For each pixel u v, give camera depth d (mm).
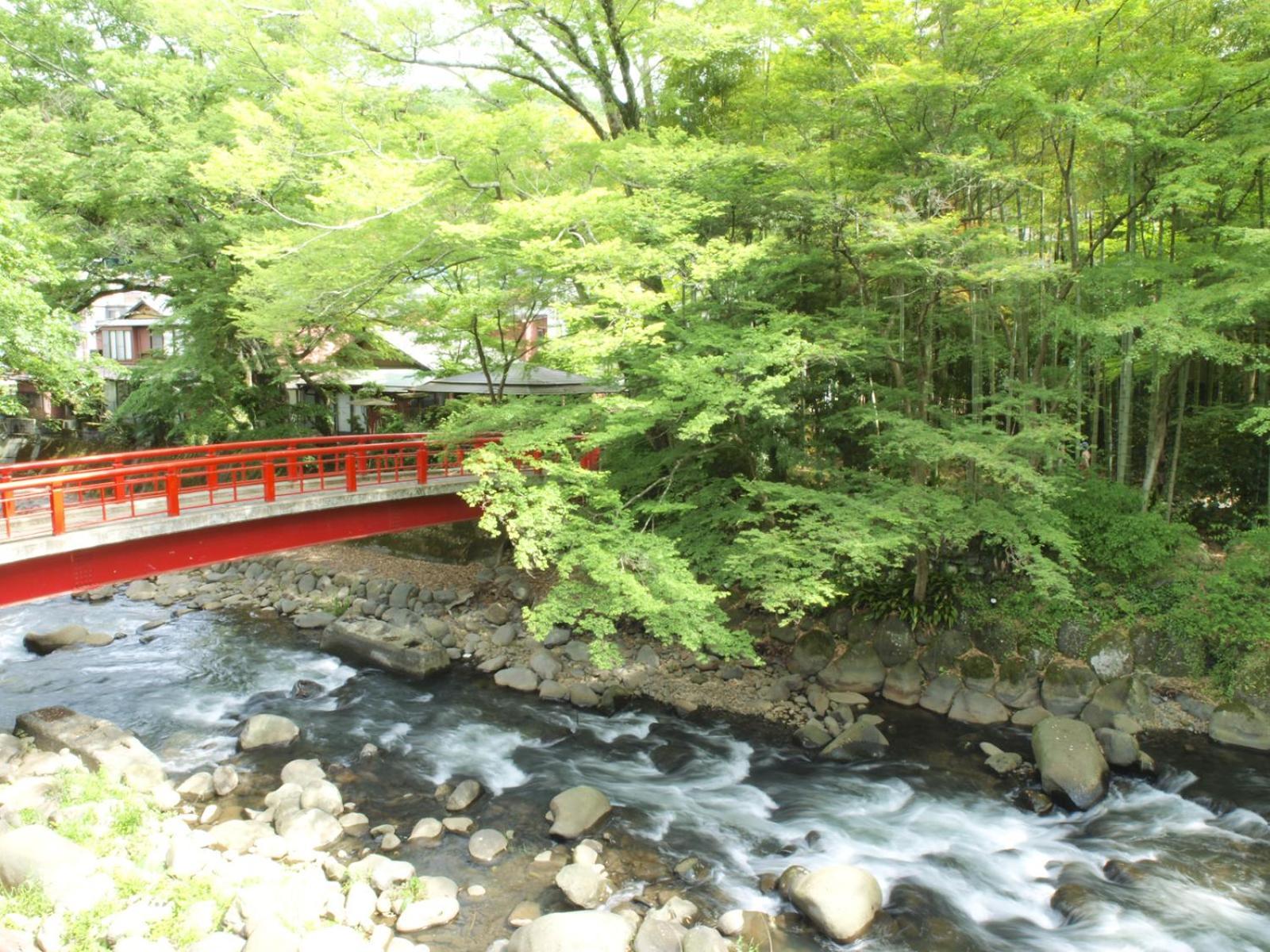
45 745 10891
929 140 12594
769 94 15586
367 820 9742
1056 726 11344
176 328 19406
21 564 9812
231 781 10328
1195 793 10539
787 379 10586
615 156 12578
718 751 12078
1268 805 10242
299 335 16359
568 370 11727
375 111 12297
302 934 7266
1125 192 13758
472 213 12055
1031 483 11352
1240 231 10320
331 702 13508
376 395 24859
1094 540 13570
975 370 13359
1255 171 12594
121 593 19609
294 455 13734
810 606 14883
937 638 13758
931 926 8133
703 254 11195
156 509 12008
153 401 19812
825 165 12883
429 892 8180
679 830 9891
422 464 15258
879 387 13625
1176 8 13188
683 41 14047
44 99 18016
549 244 10031
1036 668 13164
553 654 15391
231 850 8727
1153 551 13133
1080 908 8367
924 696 13391
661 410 10688
